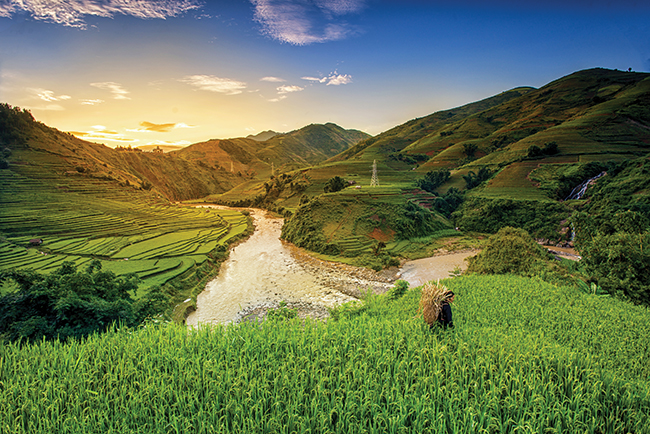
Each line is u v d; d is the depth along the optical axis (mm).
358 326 8445
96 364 6184
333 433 4602
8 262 47906
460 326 8750
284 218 100125
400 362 6215
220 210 123312
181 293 40375
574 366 6109
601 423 4734
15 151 110375
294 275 49375
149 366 6059
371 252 58312
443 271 50750
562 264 23625
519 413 4898
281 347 6926
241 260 57844
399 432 4562
